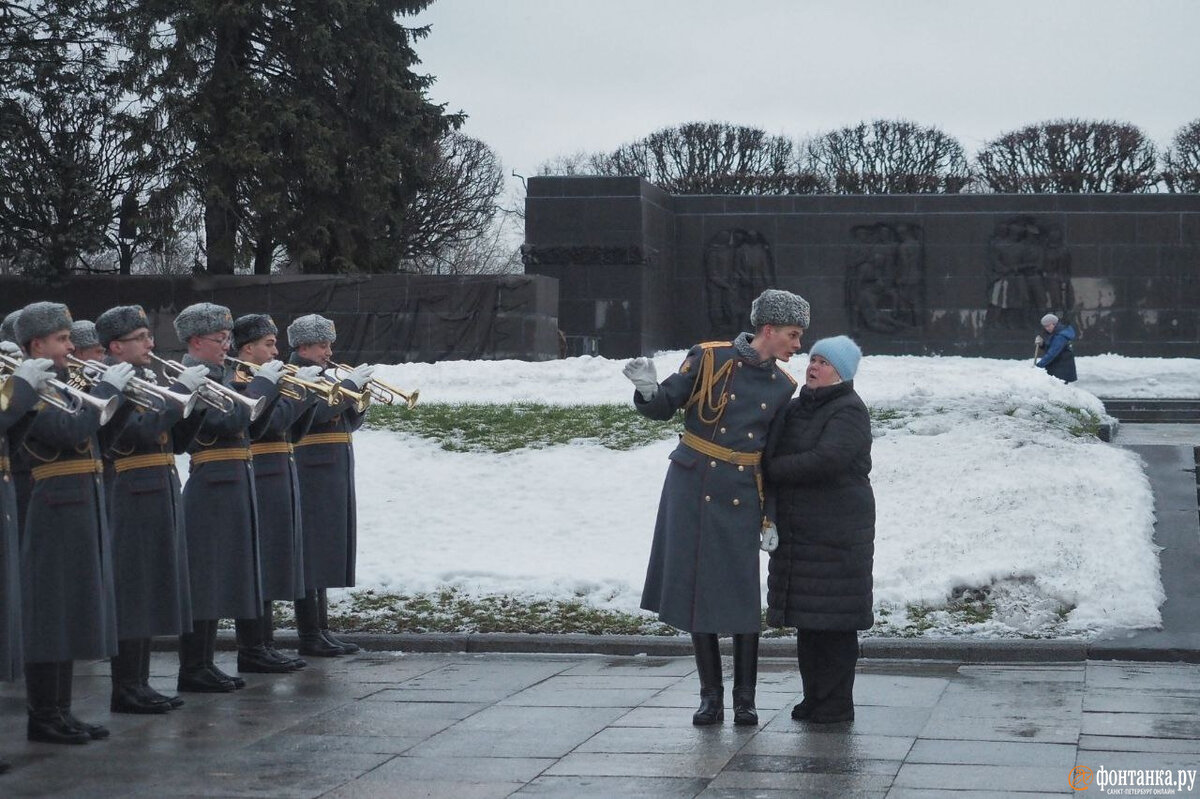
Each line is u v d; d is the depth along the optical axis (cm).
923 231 3344
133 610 816
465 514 1434
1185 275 3297
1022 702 812
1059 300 3316
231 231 3338
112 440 776
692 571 759
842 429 748
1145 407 2523
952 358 3206
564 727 757
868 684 880
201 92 3262
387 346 2789
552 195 3155
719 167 5191
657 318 3272
